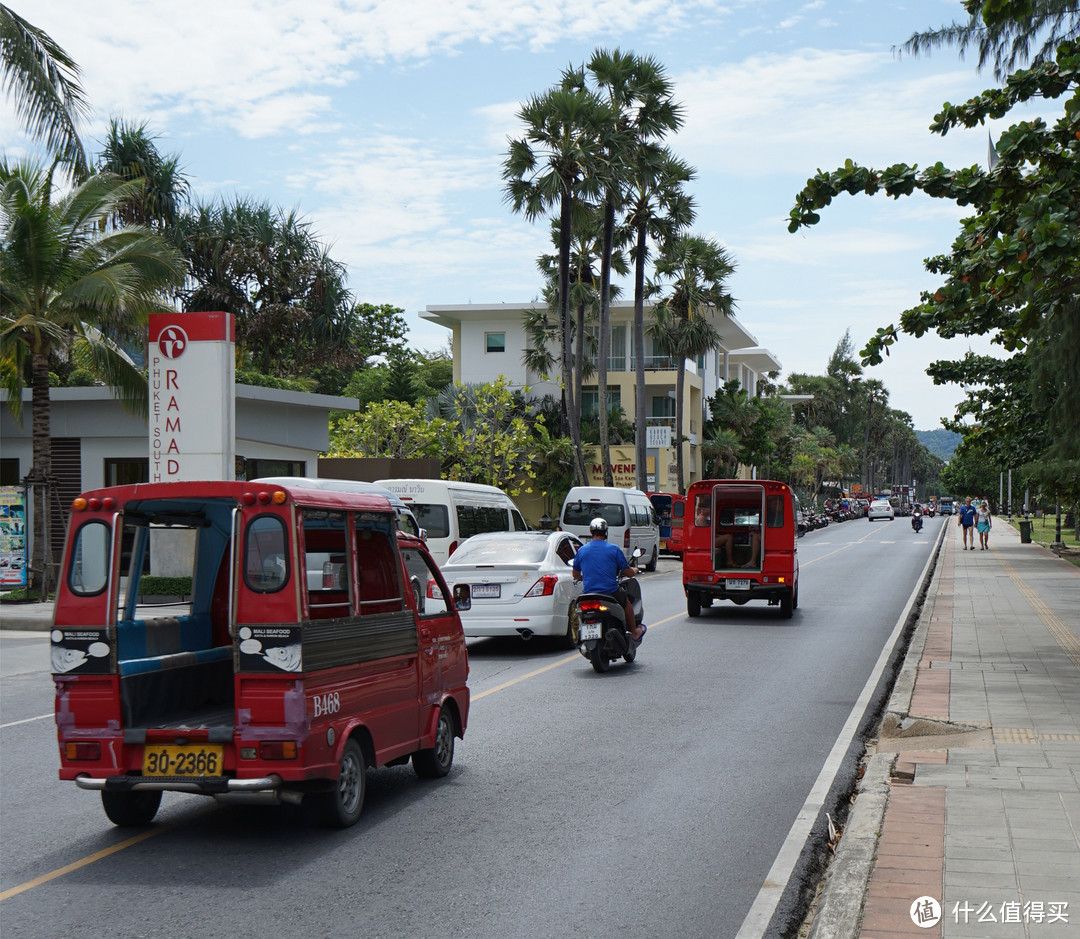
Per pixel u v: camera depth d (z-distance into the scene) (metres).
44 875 5.86
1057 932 4.57
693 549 20.00
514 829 6.73
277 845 6.43
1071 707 10.12
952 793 7.00
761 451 65.75
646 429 50.44
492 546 15.64
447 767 8.21
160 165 47.31
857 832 6.11
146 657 6.88
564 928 5.05
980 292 11.11
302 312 51.91
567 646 15.70
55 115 17.70
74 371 32.75
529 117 37.12
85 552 6.43
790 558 19.59
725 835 6.60
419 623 7.75
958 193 10.90
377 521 7.32
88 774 6.32
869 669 13.66
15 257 21.55
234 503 6.77
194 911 5.28
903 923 4.68
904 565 35.78
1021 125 10.32
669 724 10.10
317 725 6.23
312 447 29.88
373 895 5.52
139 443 27.05
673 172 42.62
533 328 48.94
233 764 6.18
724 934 5.00
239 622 6.12
